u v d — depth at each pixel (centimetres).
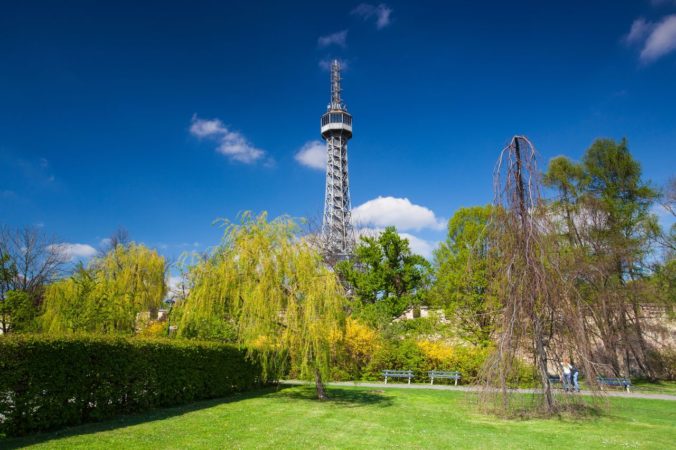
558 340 1269
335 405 1552
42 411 962
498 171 1318
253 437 973
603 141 2966
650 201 2878
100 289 1789
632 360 2919
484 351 2506
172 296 3128
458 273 2722
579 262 1700
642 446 959
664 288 2702
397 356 2617
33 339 962
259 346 1658
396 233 3603
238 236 1659
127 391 1228
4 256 2400
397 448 913
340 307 1627
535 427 1164
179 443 885
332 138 8144
